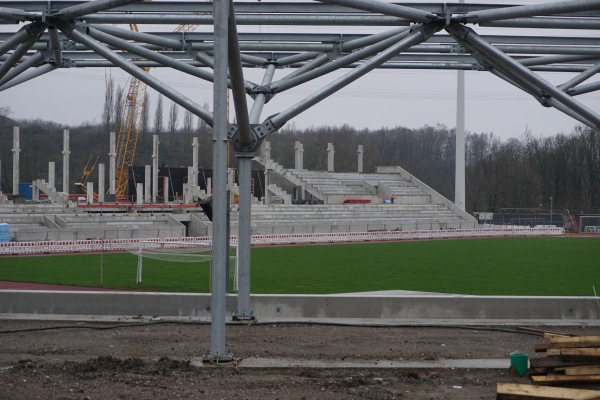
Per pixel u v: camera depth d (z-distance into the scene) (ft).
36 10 57.88
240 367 45.14
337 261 134.62
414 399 38.42
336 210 257.34
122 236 177.37
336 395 38.73
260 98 61.77
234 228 201.46
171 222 203.41
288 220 229.66
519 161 383.24
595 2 50.34
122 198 305.73
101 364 44.04
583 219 288.92
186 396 37.70
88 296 66.90
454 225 259.80
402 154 500.74
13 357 47.93
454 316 66.33
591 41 67.82
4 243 142.72
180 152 464.65
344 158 448.65
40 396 37.19
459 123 263.90
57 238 169.89
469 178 390.01
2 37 68.85
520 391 35.83
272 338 56.08
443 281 102.32
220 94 45.60
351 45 64.54
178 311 66.39
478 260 139.44
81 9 55.57
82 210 210.79
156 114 444.96
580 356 41.65
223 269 46.06
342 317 66.18
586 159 362.12
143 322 62.34
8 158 414.62
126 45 60.54
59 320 64.28
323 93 58.75
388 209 270.05
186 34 64.08
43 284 94.27
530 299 66.18
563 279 105.70
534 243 199.11
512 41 67.87
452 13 56.39
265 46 65.72
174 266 119.24
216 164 45.80
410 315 66.18
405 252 160.04
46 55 67.97
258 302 66.49
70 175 423.23
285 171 288.30
